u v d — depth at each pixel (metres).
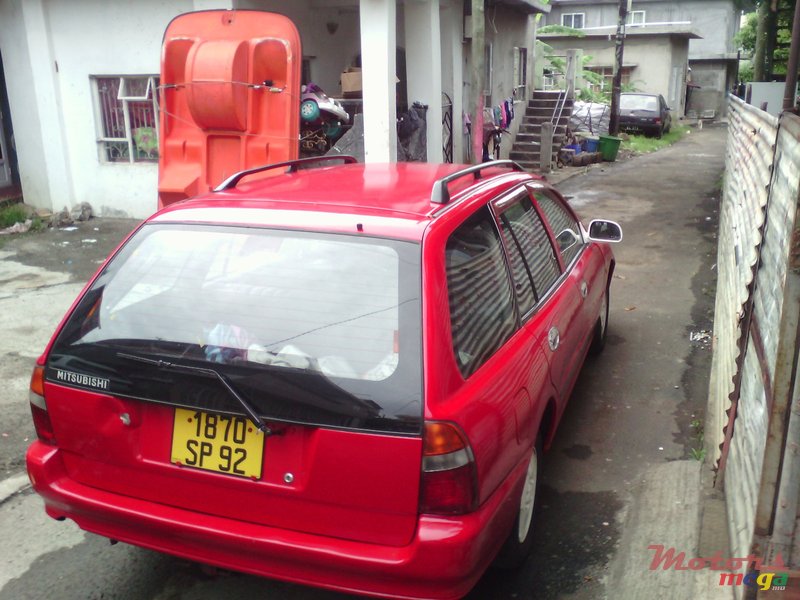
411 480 2.37
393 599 2.46
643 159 19.30
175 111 8.75
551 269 3.92
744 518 2.84
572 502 3.77
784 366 2.38
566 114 18.83
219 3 9.91
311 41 11.75
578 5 35.44
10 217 10.65
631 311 6.80
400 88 12.98
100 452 2.72
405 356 2.45
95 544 3.49
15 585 3.19
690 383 5.20
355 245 2.71
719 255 8.15
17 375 5.36
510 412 2.77
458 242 2.90
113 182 11.15
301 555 2.46
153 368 2.60
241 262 2.78
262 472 2.50
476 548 2.45
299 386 2.45
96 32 10.61
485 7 15.08
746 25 33.19
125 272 2.91
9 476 4.07
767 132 4.26
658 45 27.77
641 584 3.11
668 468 4.06
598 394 5.04
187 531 2.59
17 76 11.04
